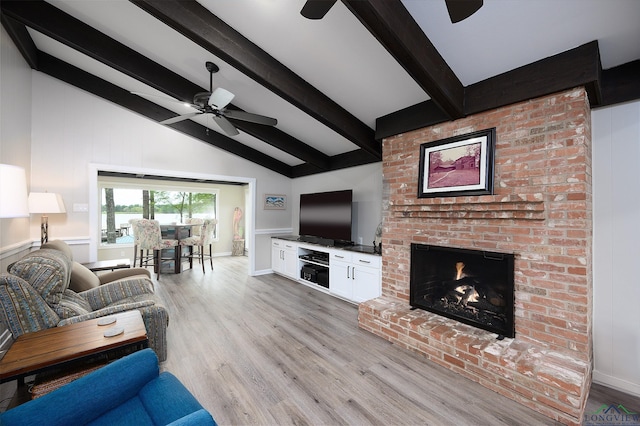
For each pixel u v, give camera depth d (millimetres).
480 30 1953
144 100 4262
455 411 1810
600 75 2006
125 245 6719
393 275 3188
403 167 3080
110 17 2658
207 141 4906
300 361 2381
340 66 2643
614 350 2090
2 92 2557
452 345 2246
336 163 4785
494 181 2371
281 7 2109
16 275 1789
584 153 1947
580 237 1953
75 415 1075
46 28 2633
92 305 2574
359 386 2055
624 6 1609
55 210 3160
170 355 2465
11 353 1476
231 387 2035
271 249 5785
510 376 1923
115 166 4090
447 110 2477
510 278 2244
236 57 2418
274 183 5824
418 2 1853
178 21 2135
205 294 4270
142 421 1133
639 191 1999
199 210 8031
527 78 2160
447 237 2689
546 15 1763
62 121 3709
